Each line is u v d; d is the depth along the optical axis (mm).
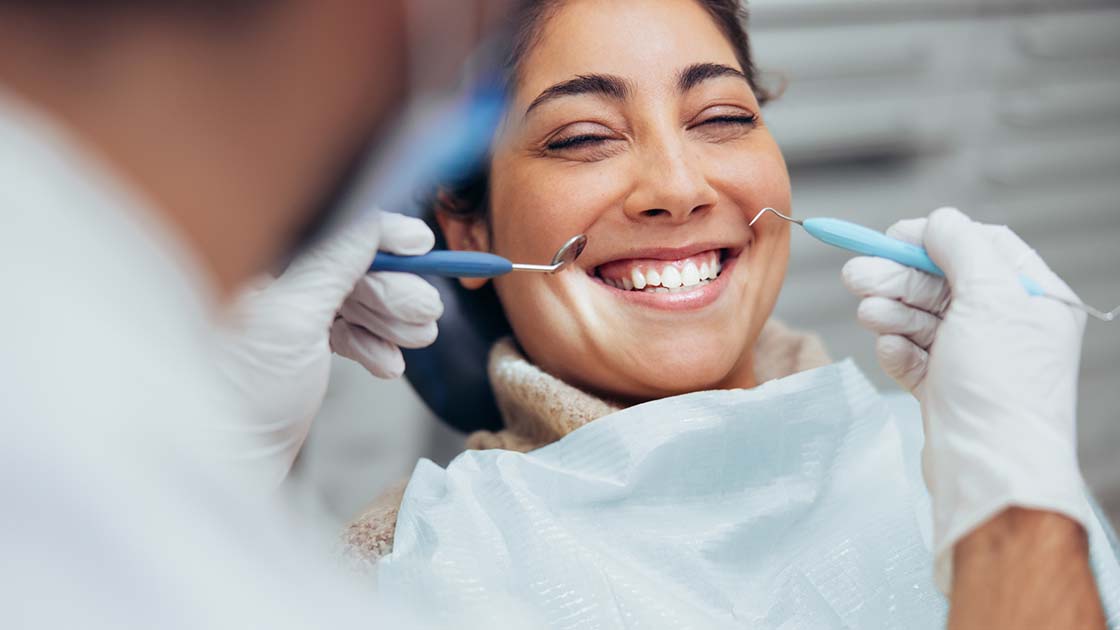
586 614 1016
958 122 2541
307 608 470
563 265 1105
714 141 1265
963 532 832
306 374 990
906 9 2424
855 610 1071
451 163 1297
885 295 1058
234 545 458
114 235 453
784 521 1139
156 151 461
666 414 1142
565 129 1236
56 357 435
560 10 1256
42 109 453
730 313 1265
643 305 1249
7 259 439
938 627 1070
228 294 511
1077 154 2656
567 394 1242
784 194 1290
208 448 470
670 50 1237
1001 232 1078
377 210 1018
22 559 413
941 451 899
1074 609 771
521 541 1063
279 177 490
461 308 1462
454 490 1122
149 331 462
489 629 969
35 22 440
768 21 2309
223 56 455
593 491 1122
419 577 1040
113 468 432
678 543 1089
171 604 426
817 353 1400
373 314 1082
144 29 447
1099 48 2648
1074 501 824
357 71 475
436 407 1568
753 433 1160
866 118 2426
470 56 516
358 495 2064
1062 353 930
